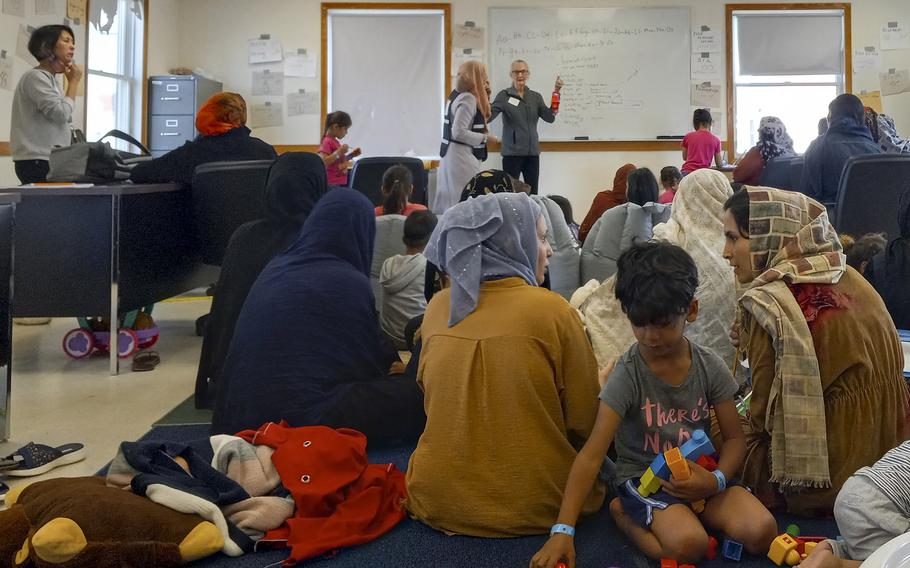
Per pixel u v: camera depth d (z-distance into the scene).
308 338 2.21
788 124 8.37
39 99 4.33
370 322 2.33
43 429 2.59
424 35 8.21
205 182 3.97
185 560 1.63
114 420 2.70
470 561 1.65
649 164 8.29
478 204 1.90
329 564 1.64
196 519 1.68
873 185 3.69
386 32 8.21
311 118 8.24
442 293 1.95
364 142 8.29
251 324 2.25
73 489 1.67
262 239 2.84
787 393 1.79
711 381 1.75
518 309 1.79
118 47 7.14
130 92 7.32
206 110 4.12
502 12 8.16
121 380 3.27
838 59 8.29
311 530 1.73
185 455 1.91
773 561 1.63
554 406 1.78
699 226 2.47
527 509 1.74
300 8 8.18
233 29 8.20
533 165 7.48
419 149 8.32
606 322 2.41
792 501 1.86
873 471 1.50
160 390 3.10
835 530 1.80
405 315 3.58
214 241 4.02
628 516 1.72
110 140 7.04
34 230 3.36
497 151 8.27
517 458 1.74
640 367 1.73
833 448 1.82
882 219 3.71
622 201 5.09
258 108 8.23
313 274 2.32
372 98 8.27
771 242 1.90
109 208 3.36
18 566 1.58
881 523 1.43
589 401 1.81
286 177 2.91
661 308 1.61
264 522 1.75
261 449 1.94
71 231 3.36
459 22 8.17
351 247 2.46
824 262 1.87
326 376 2.20
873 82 8.28
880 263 2.46
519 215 1.90
